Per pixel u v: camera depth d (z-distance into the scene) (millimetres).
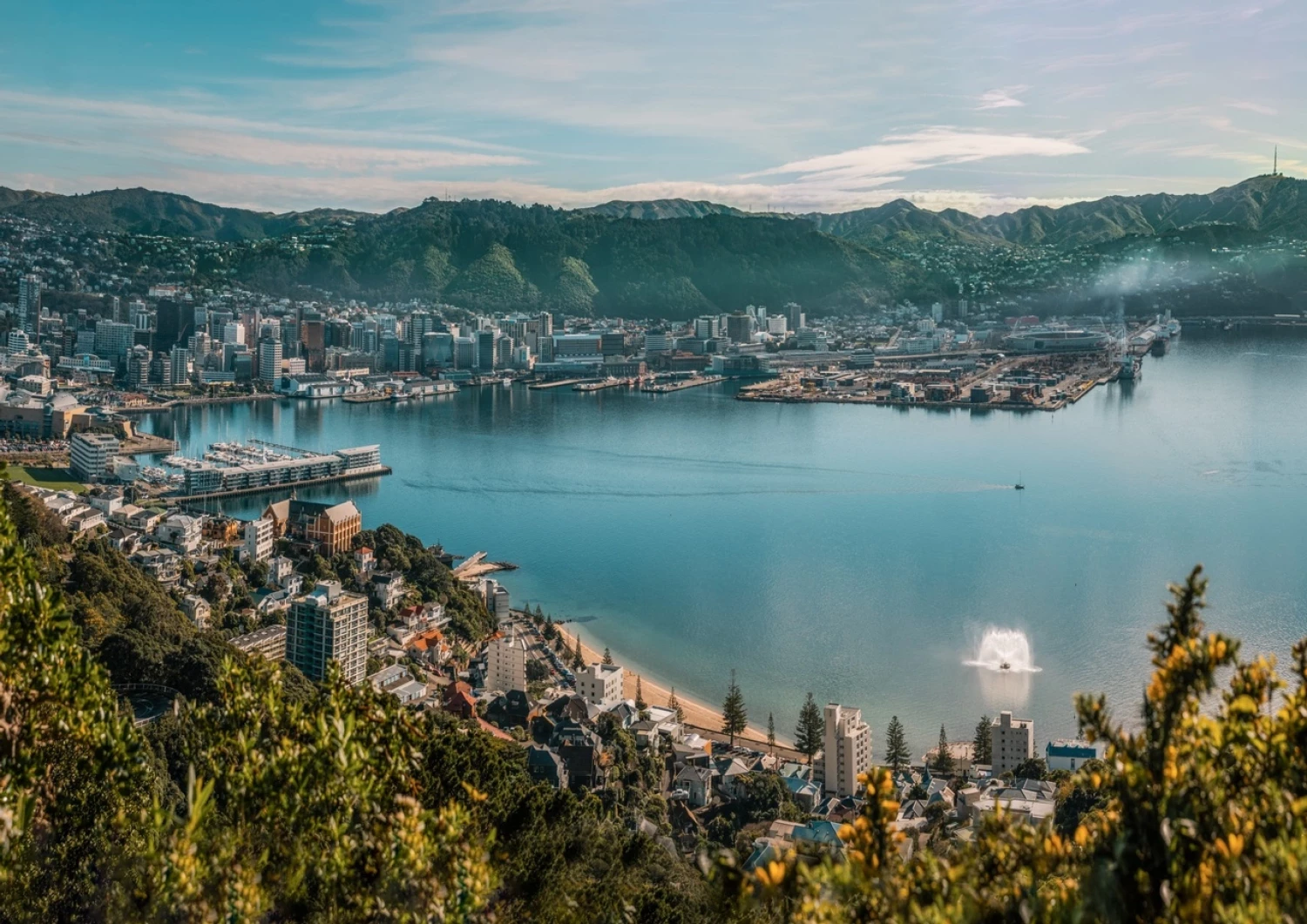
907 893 33438
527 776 147375
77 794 53719
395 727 58906
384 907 47219
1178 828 31500
